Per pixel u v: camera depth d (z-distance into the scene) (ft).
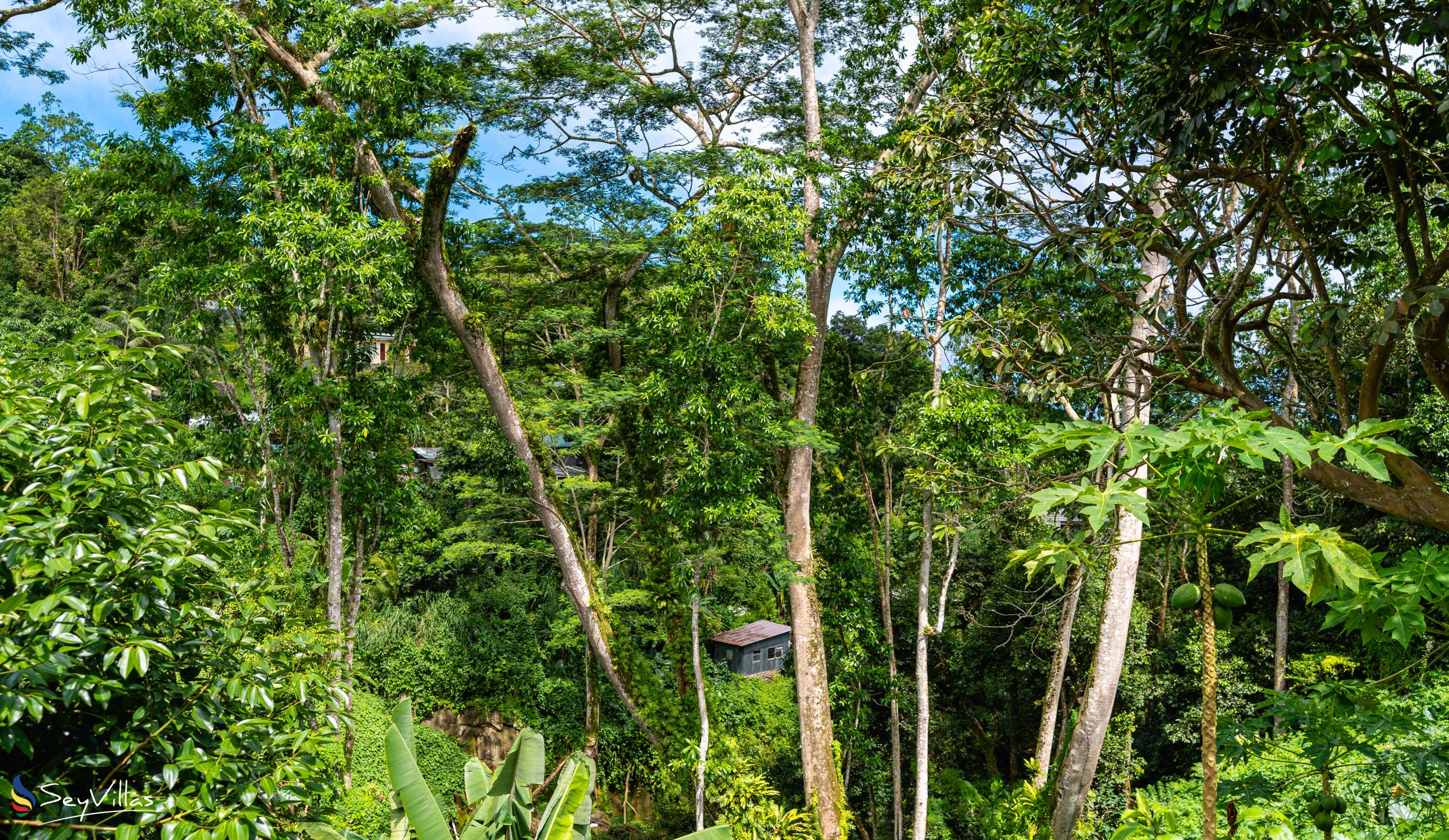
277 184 46.34
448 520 82.69
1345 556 7.92
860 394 66.69
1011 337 30.53
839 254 59.72
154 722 15.80
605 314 76.54
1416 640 24.31
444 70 66.23
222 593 19.29
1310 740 11.87
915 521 68.74
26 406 16.05
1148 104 23.12
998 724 73.20
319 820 19.63
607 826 70.79
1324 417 23.47
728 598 89.81
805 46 67.21
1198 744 62.85
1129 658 62.49
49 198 133.90
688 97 74.64
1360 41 20.17
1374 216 22.66
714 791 54.85
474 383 72.23
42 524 14.19
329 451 46.14
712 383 52.24
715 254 52.01
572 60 73.00
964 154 31.63
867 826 70.85
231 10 47.39
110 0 45.16
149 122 48.34
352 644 48.26
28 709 13.11
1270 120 20.80
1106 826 57.26
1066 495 9.02
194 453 19.08
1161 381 24.89
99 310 104.58
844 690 65.36
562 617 67.72
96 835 14.40
